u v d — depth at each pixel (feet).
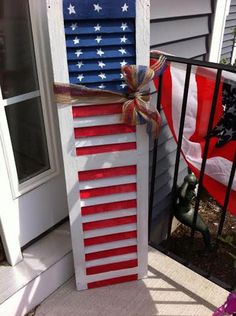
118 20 4.03
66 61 4.00
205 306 5.25
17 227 5.10
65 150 4.42
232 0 12.50
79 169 4.57
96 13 3.90
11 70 4.56
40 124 5.13
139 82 4.21
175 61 4.89
